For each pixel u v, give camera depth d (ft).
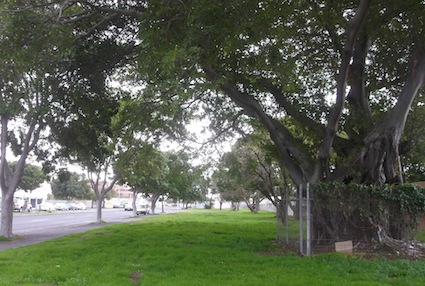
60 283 27.30
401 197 41.91
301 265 33.68
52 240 56.18
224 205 451.94
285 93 53.06
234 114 62.59
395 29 47.91
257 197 185.47
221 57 41.70
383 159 45.65
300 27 46.14
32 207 255.29
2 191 66.69
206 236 60.29
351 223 42.45
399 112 45.60
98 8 48.14
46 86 54.44
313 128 50.42
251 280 27.58
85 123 59.67
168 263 34.94
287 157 51.52
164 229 73.82
